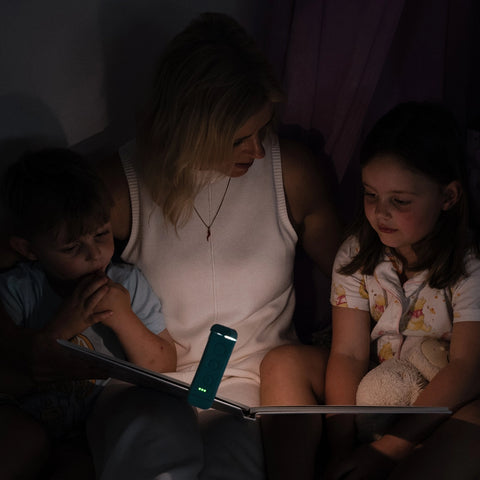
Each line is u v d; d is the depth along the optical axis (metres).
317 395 1.17
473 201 1.26
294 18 1.29
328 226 1.32
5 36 1.14
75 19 1.20
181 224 1.24
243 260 1.26
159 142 1.15
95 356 0.92
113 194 1.25
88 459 1.11
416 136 1.02
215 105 1.05
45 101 1.23
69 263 1.13
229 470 1.00
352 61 1.26
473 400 1.04
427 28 1.27
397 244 1.10
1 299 1.15
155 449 0.94
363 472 0.99
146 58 1.32
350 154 1.34
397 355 1.17
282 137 1.38
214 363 0.83
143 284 1.25
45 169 1.10
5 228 1.26
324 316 1.54
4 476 0.98
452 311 1.13
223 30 1.10
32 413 1.12
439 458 0.92
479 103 1.38
